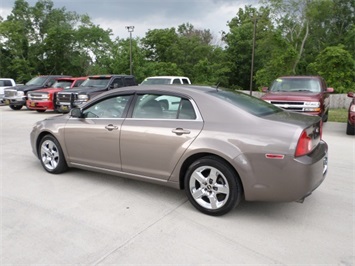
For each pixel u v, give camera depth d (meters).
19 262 2.62
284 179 3.10
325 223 3.32
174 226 3.25
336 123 11.50
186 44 44.81
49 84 16.64
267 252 2.77
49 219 3.39
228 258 2.68
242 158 3.21
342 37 37.72
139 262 2.62
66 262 2.62
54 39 43.97
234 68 41.41
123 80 14.05
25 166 5.41
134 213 3.56
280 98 8.58
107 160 4.27
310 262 2.62
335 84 23.45
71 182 4.58
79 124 4.51
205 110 3.58
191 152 3.48
